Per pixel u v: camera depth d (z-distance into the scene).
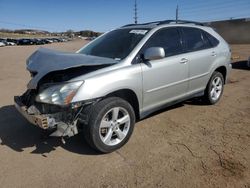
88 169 3.68
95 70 3.98
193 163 3.75
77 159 3.93
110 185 3.33
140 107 4.56
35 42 59.88
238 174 3.47
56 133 3.75
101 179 3.45
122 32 5.12
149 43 4.65
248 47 25.83
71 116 3.80
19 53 25.73
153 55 4.23
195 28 5.71
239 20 37.31
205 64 5.68
